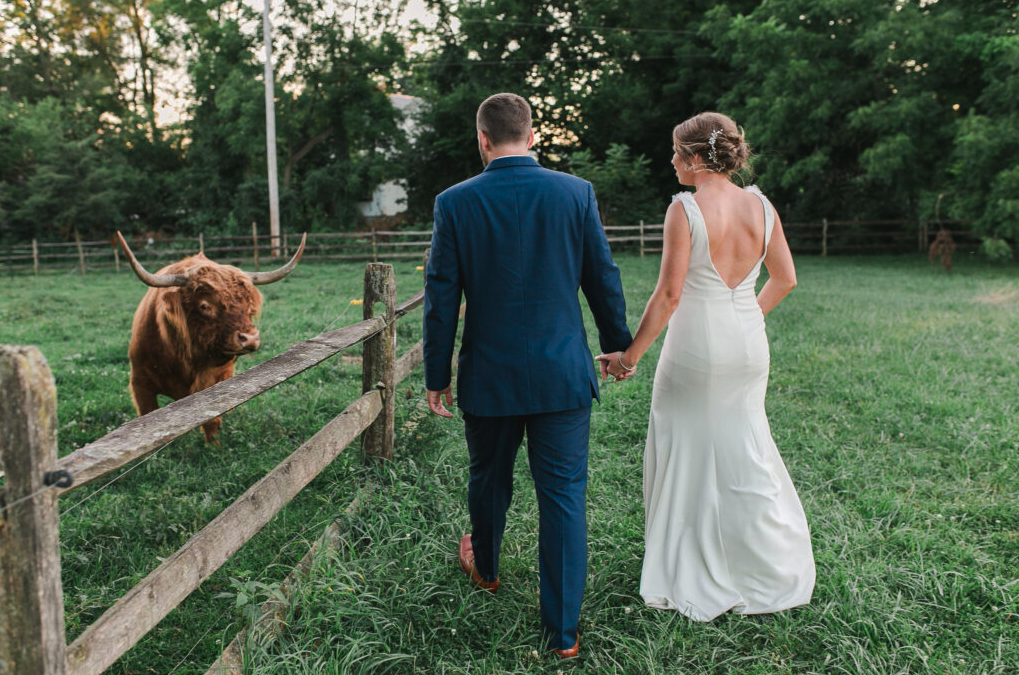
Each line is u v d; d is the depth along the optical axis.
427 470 3.89
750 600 2.67
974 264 17.05
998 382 5.63
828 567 2.91
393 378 3.82
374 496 3.41
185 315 4.21
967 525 3.34
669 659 2.41
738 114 20.16
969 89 18.28
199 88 27.91
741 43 18.92
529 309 2.33
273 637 2.31
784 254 2.69
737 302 2.63
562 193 2.35
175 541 3.25
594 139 26.20
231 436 4.55
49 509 1.39
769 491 2.62
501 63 25.94
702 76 24.38
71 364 6.97
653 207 23.52
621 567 2.96
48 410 1.39
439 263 2.36
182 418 1.84
